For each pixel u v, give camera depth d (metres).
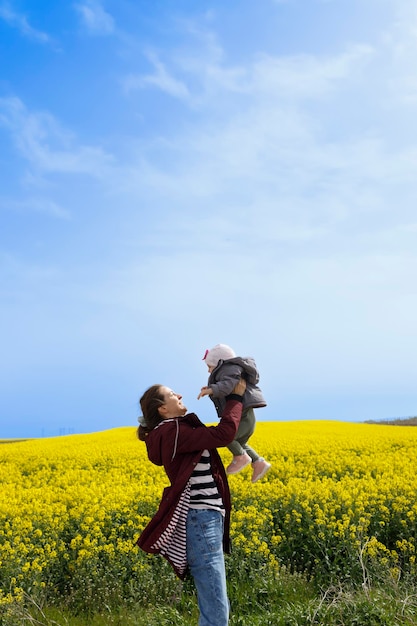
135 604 6.64
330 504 8.77
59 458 17.73
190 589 7.02
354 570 7.09
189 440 4.27
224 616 4.14
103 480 12.95
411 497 9.27
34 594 6.82
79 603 6.85
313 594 6.73
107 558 7.45
